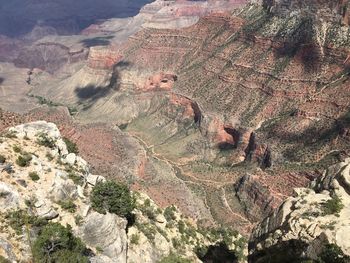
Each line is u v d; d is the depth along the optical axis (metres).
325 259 61.38
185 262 79.81
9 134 78.06
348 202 74.31
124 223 74.06
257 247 78.81
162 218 93.94
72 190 68.94
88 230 65.94
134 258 72.56
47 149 77.12
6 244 56.78
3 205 61.06
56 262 57.88
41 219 62.03
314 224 69.62
